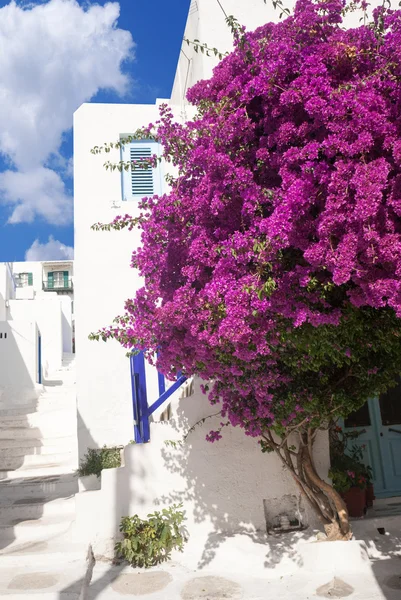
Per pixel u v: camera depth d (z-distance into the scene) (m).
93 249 8.96
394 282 3.44
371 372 5.50
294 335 4.48
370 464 7.58
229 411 5.87
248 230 4.21
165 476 6.43
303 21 4.24
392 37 3.86
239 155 4.41
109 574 5.79
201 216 4.54
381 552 5.96
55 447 10.53
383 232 3.50
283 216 3.65
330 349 4.71
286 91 3.93
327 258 3.54
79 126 9.43
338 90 3.76
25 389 14.03
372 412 7.71
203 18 9.09
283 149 4.18
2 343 14.27
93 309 8.77
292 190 3.69
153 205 5.03
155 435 6.51
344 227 3.58
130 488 6.36
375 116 3.61
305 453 6.17
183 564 5.98
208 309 4.29
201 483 6.44
